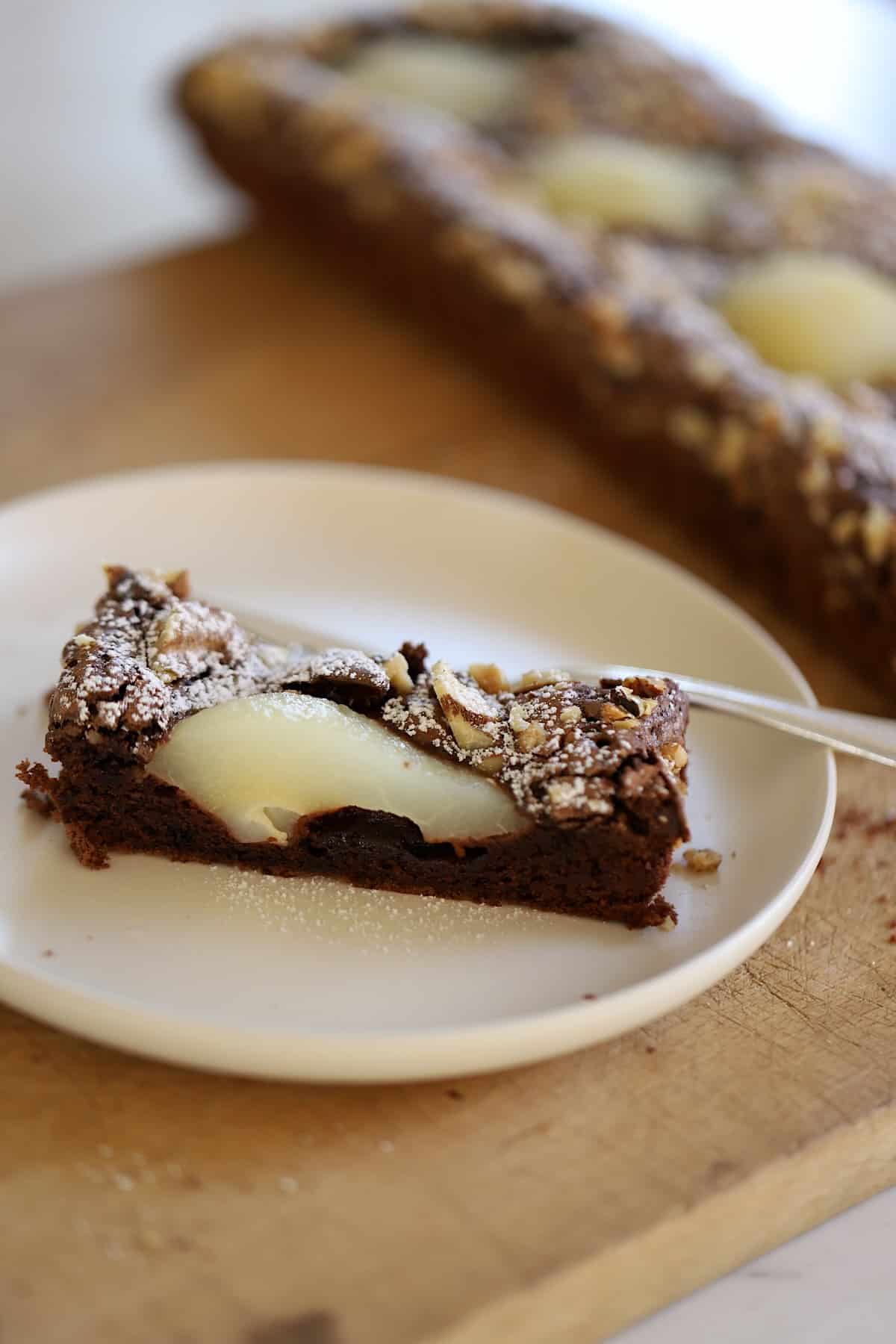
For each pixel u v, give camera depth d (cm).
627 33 80
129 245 81
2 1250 40
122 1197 41
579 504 60
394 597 53
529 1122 42
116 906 44
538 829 45
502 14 80
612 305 60
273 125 69
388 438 62
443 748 45
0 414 62
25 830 46
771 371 58
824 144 74
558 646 52
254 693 46
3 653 50
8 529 53
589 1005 41
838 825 49
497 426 63
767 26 102
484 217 64
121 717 45
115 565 49
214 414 63
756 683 49
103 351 65
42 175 88
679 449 57
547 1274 40
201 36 104
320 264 71
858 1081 43
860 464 54
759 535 56
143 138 93
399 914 45
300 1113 42
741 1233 42
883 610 52
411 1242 40
